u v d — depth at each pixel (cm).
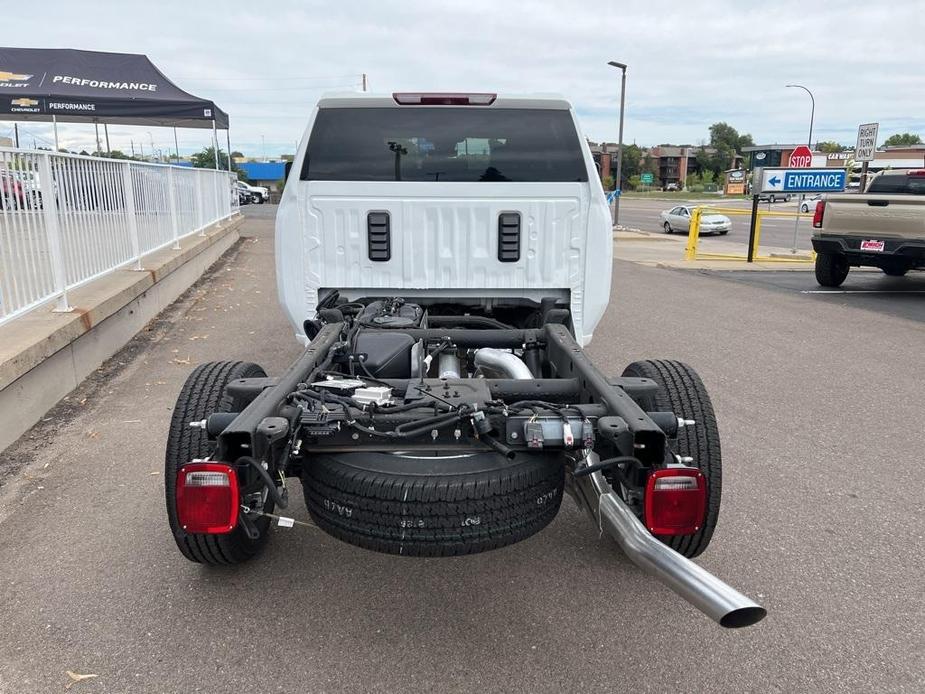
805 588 333
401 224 473
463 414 275
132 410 559
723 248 2262
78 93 1467
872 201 1134
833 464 475
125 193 832
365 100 469
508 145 480
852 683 272
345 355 354
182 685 270
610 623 308
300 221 474
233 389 314
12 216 533
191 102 1513
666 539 326
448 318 475
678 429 310
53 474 446
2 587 329
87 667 279
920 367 723
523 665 282
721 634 300
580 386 335
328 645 293
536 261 479
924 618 311
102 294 705
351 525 276
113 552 360
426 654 288
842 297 1169
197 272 1230
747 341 833
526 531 279
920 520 398
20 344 507
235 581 337
